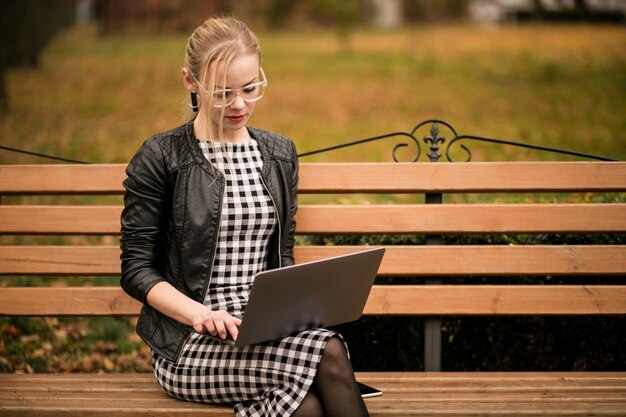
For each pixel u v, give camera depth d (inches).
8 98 452.4
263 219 101.4
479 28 971.3
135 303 117.7
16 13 472.7
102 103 476.7
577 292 117.2
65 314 117.6
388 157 347.9
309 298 90.1
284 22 1074.1
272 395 91.8
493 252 117.6
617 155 335.6
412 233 118.1
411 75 591.2
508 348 135.0
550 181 117.2
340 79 582.6
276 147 106.0
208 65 96.7
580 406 98.3
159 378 99.9
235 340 88.2
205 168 100.4
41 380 107.4
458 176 117.7
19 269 117.7
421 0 1146.0
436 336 119.8
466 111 450.6
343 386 90.3
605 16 953.5
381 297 118.0
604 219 117.0
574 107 450.3
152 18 973.2
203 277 99.0
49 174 117.0
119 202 266.1
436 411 96.4
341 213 118.3
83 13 1089.4
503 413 96.1
